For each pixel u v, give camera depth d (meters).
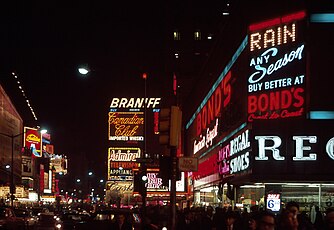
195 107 66.12
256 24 33.78
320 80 30.75
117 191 96.50
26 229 40.50
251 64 33.88
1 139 96.06
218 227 18.27
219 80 45.47
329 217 7.06
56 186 186.62
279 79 32.16
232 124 37.91
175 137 13.09
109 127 101.31
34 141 140.00
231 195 34.56
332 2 31.06
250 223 9.55
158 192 59.50
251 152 30.81
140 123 100.12
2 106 98.44
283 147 30.11
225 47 42.25
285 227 7.31
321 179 29.45
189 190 69.25
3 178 94.62
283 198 31.25
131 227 18.97
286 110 31.56
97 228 22.34
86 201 163.00
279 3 32.72
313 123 30.03
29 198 123.19
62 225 35.34
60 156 196.75
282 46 32.25
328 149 29.67
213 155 47.78
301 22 31.34
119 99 101.31
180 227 21.53
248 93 33.81
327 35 31.03
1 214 35.84
